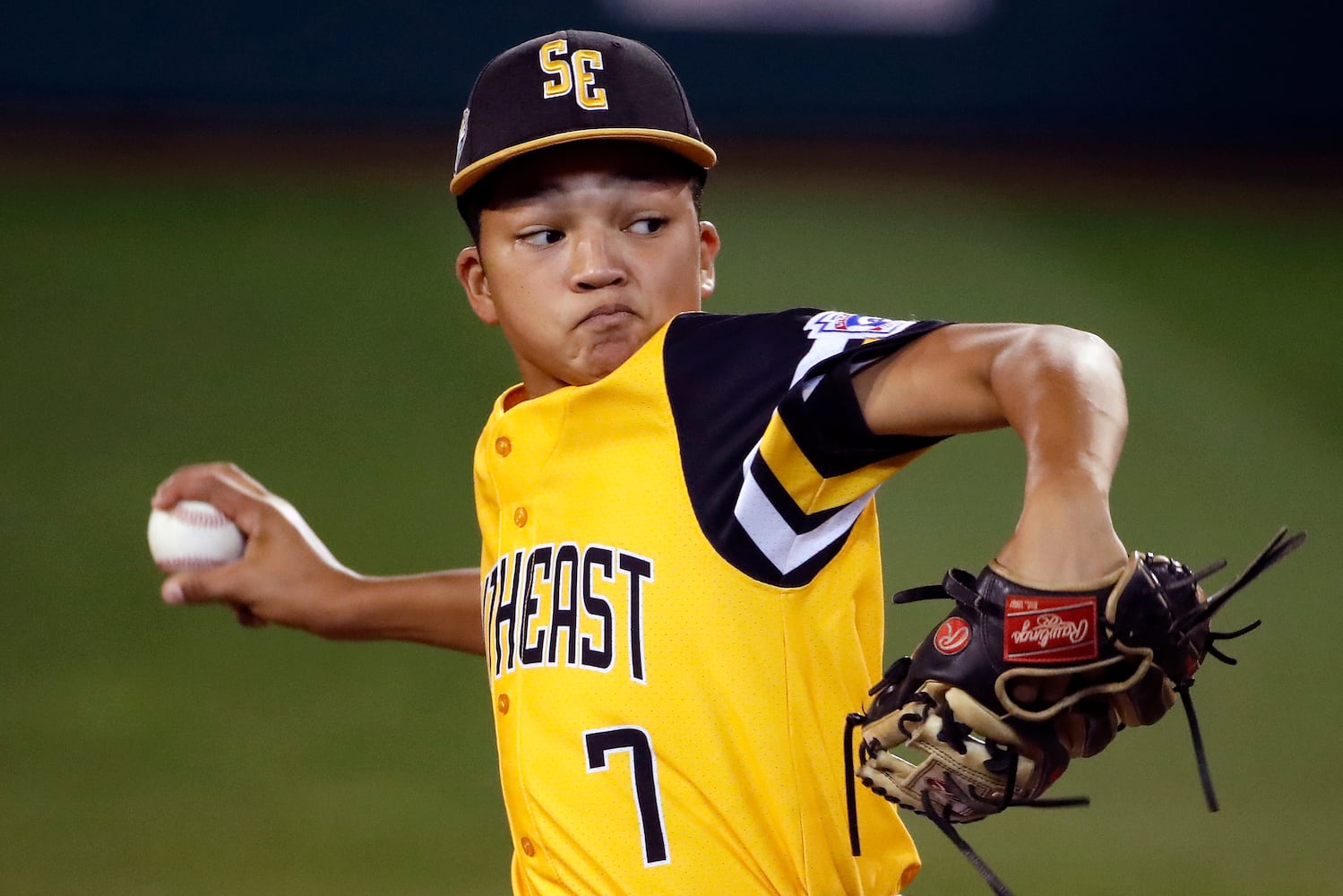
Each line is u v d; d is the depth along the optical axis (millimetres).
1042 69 80125
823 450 7879
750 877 8531
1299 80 80688
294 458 39906
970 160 75562
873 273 57375
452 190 9391
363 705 29266
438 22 74500
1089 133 80625
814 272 56969
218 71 72750
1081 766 28109
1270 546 6617
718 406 8328
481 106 9055
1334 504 40031
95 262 53406
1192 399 47125
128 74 71625
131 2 71000
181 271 53094
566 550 8852
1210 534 38062
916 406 7445
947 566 35000
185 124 70562
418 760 27109
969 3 79250
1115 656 6543
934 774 7082
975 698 6723
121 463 39312
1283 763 27984
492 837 24297
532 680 8953
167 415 42344
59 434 40844
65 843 23688
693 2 77812
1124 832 25297
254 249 55594
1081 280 58156
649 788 8531
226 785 25891
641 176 8883
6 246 54344
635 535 8539
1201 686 31234
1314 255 62719
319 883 22484
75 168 63656
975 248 61469
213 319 49250
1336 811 26016
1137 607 6457
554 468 8961
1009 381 6883
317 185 63562
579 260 8836
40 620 31984
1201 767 6887
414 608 11969
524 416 9078
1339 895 22891
